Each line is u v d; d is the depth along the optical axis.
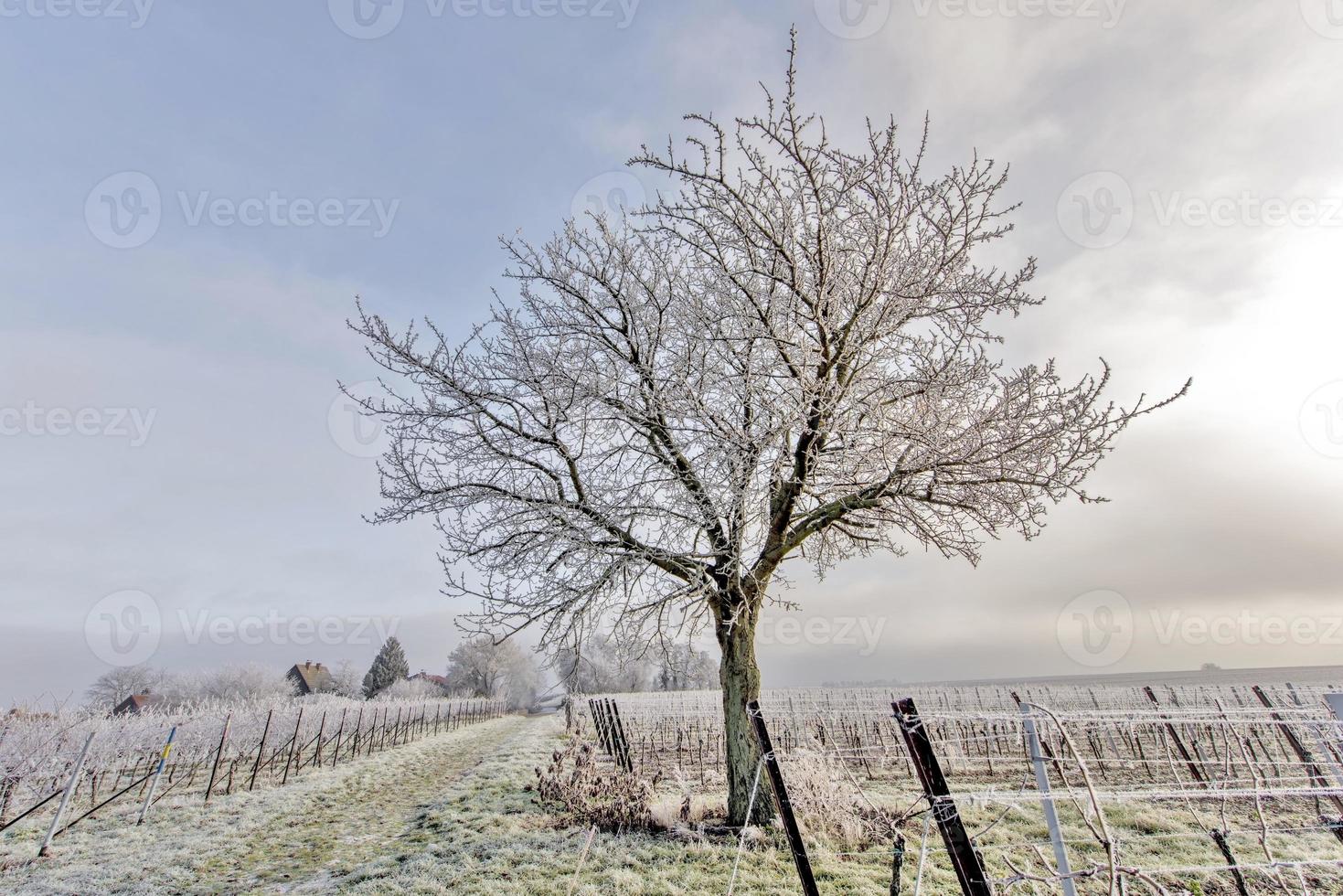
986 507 6.55
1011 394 5.85
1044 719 3.55
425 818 9.52
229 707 18.70
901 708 3.48
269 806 11.24
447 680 73.06
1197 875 5.76
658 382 7.39
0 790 10.48
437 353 7.63
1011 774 11.20
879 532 8.15
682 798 8.09
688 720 20.17
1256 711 5.31
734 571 7.03
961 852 3.15
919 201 6.12
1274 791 3.26
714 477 6.80
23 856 8.27
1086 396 5.53
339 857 7.83
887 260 6.58
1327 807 7.68
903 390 6.67
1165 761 9.61
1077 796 3.32
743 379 6.58
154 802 11.84
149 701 49.62
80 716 13.05
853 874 5.66
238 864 7.73
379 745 22.34
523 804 9.57
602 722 15.37
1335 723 3.93
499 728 34.00
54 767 11.63
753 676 7.16
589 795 8.52
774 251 6.91
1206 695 20.38
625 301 7.93
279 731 18.97
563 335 7.79
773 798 6.84
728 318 7.21
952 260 6.27
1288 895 5.21
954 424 6.52
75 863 7.97
